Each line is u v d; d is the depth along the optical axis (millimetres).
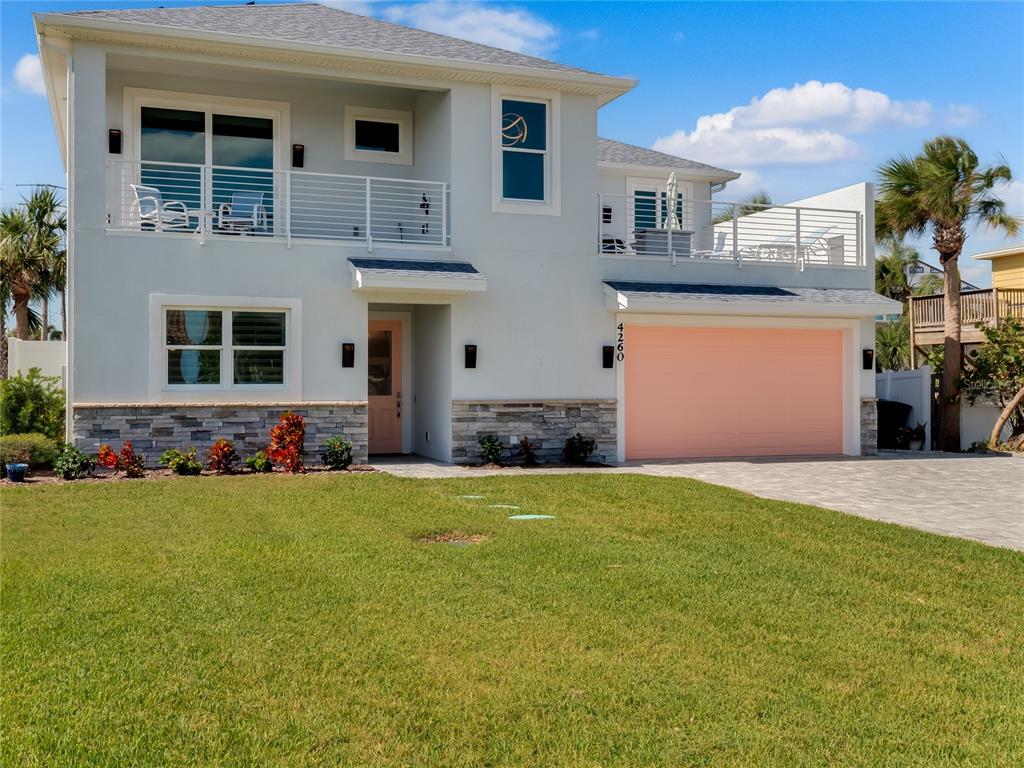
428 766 4227
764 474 14961
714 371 17578
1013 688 5273
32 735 4449
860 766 4277
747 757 4348
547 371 16344
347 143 17094
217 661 5457
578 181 16641
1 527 9297
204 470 13953
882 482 14070
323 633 5980
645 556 8367
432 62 15250
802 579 7684
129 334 14008
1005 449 20578
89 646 5676
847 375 18391
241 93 16328
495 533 9273
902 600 7113
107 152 14562
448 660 5531
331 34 16062
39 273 28844
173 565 7703
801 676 5402
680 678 5324
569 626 6230
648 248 17969
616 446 16750
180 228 14922
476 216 15969
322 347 15078
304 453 14945
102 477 13125
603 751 4391
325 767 4203
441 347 16203
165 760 4230
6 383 17062
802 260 18422
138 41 14070
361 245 15344
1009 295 25312
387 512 10359
